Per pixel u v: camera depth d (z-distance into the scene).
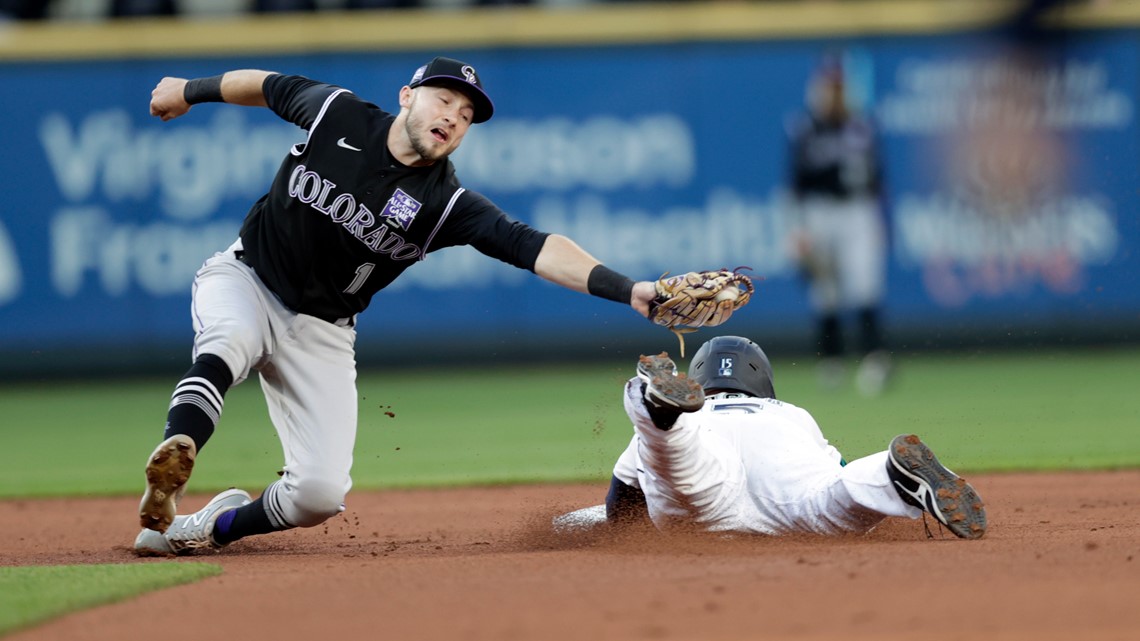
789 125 60.72
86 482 31.12
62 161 59.00
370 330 60.03
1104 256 61.28
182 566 14.94
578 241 60.66
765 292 60.72
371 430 41.34
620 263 60.88
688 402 13.95
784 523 15.98
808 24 60.66
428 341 60.31
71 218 59.03
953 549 14.61
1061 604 11.15
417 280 60.22
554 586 12.89
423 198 16.47
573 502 25.33
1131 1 60.75
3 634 10.98
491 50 60.34
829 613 11.03
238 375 16.70
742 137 60.81
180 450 15.52
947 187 60.94
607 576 13.42
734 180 60.84
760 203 60.84
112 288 59.16
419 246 16.80
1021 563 13.45
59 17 59.47
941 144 60.88
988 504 22.70
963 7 60.72
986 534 16.78
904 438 15.11
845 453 30.80
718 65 60.72
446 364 60.47
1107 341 61.34
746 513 16.03
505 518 22.86
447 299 60.28
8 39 58.47
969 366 59.31
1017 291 61.09
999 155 60.94
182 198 59.00
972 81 60.84
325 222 16.59
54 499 27.95
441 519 23.02
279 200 16.94
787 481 15.89
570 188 60.62
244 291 17.08
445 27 60.06
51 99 58.91
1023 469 28.78
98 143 59.06
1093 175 61.06
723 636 10.32
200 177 59.00
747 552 15.02
